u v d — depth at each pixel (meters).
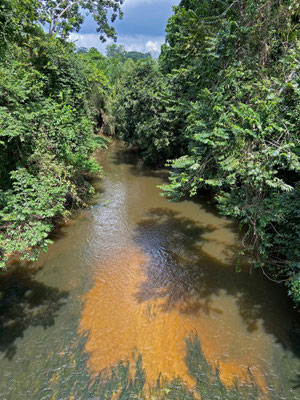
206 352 6.09
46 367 5.75
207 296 7.76
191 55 9.44
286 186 4.46
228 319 6.95
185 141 17.19
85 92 14.45
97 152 24.56
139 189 16.19
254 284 8.14
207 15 8.70
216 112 5.68
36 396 5.20
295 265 6.52
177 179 7.21
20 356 5.95
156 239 10.78
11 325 6.70
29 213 6.13
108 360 5.92
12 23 9.74
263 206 5.79
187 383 5.45
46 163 9.66
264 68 6.64
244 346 6.21
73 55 14.64
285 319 6.88
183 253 9.84
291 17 6.91
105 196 14.95
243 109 5.09
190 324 6.84
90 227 11.54
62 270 8.76
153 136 17.86
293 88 5.13
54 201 8.03
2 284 8.02
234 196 6.35
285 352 6.02
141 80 20.08
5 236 6.19
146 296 7.77
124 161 22.34
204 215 12.84
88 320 6.93
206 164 6.51
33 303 7.40
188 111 7.18
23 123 8.43
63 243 10.27
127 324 6.83
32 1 11.69
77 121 13.38
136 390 5.32
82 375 5.60
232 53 6.83
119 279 8.45
